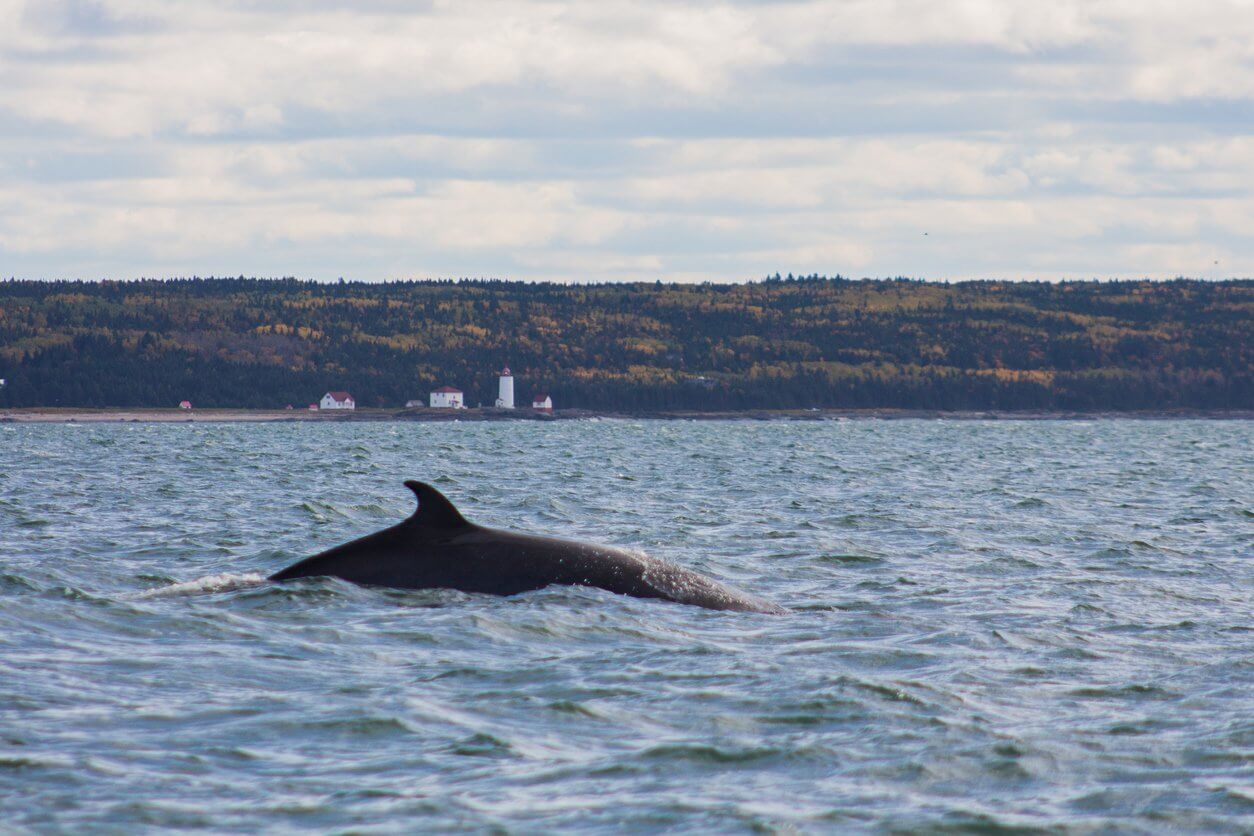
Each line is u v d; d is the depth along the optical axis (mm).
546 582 74562
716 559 103375
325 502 152250
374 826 38844
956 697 54938
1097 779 44125
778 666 60062
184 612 69562
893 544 115688
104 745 45906
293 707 51500
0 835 37469
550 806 40812
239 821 39125
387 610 69875
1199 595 87812
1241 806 41406
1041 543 118438
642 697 54188
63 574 85438
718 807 40781
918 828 39375
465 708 52000
